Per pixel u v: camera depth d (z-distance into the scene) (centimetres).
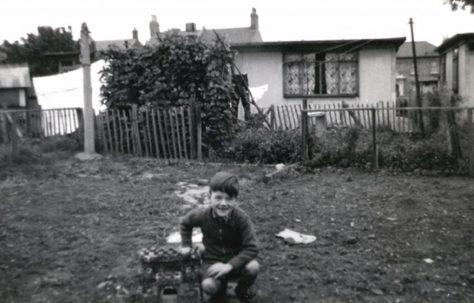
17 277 416
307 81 1859
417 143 961
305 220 603
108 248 491
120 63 1210
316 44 1800
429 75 4844
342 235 538
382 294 375
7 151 1011
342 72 1844
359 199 722
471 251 479
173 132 1128
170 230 557
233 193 332
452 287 389
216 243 351
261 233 543
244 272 337
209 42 1212
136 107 1155
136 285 391
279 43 1798
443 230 555
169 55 1182
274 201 707
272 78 1870
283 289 384
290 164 1034
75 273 426
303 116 1017
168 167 1018
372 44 1797
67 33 3397
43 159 1041
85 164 1026
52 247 496
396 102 1903
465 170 909
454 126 926
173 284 343
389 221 598
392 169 959
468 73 1961
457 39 2042
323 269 429
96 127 1190
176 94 1188
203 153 1171
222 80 1181
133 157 1135
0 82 2119
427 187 802
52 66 2831
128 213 633
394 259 456
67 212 638
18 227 568
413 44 1889
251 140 1112
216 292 335
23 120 1212
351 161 999
